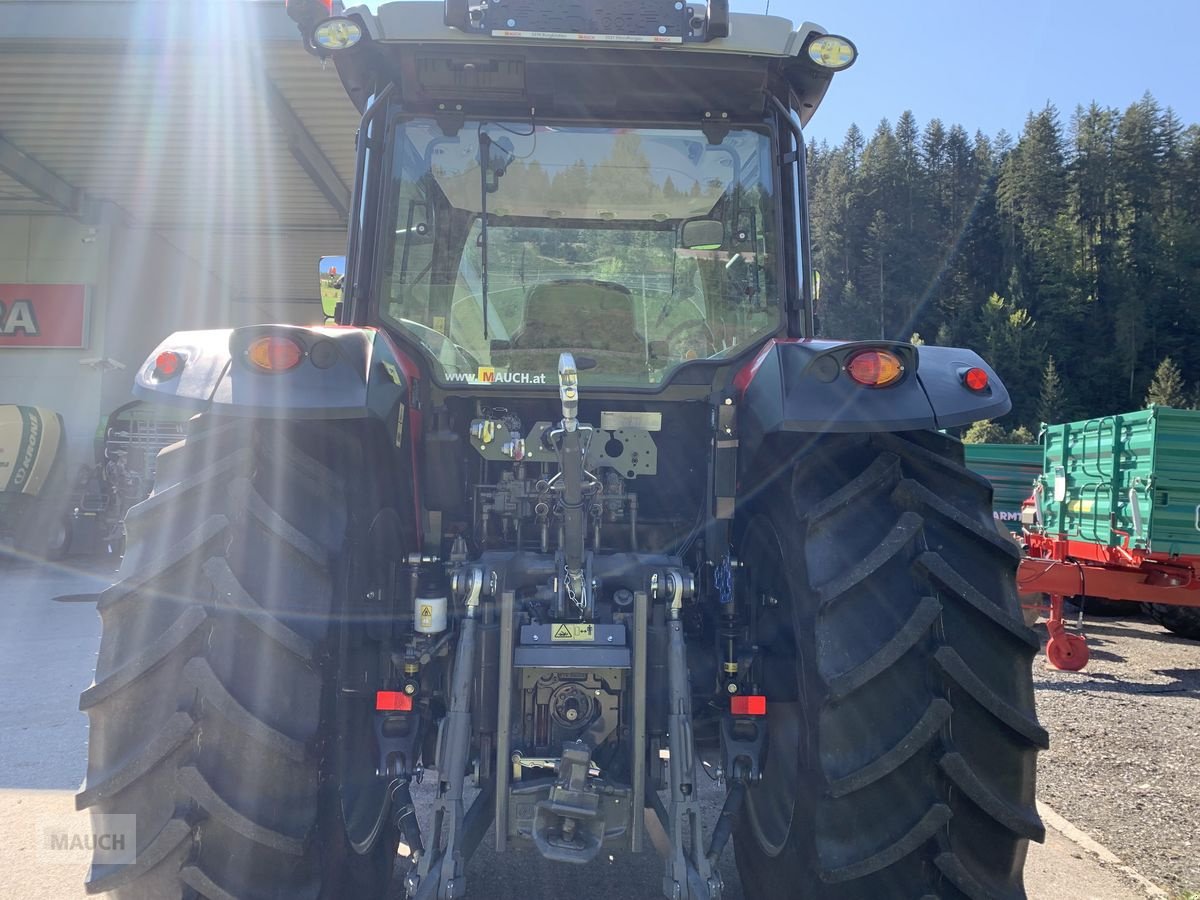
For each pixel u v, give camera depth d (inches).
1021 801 85.9
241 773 82.4
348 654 99.5
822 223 3944.4
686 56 112.0
